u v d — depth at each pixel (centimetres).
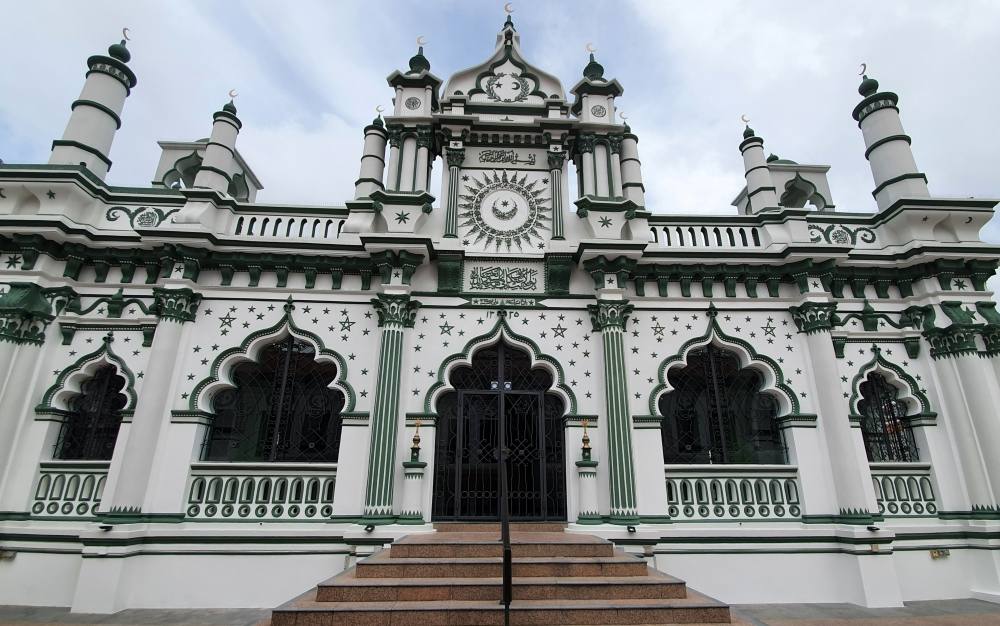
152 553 845
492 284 1049
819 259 1040
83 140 1080
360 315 1007
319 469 920
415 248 987
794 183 1316
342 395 1003
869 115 1212
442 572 652
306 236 1062
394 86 1176
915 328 1061
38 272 969
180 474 892
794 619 774
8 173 985
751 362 1019
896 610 823
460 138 1143
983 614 799
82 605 782
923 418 1009
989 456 946
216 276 1020
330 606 566
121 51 1177
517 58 1231
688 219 1105
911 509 968
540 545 712
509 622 523
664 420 1020
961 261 1055
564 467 955
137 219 1055
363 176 1188
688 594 651
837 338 1038
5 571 853
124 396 984
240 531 864
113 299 989
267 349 1017
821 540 902
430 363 984
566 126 1141
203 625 735
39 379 948
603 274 1019
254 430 980
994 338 1007
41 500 897
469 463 966
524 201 1116
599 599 615
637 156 1188
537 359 998
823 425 968
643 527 870
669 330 1029
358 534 835
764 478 952
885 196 1148
